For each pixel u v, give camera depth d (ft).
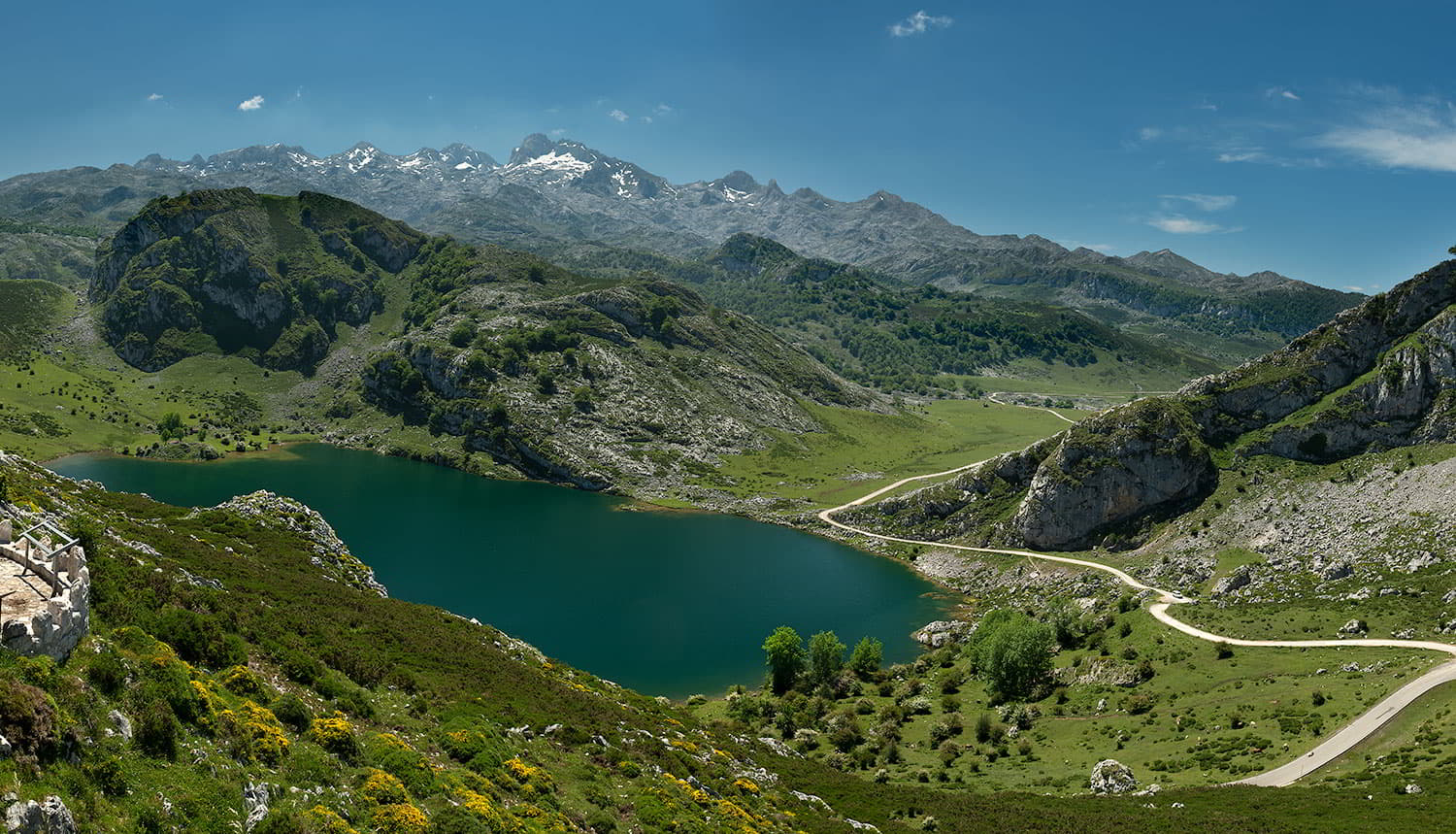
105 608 152.46
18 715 96.37
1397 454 601.21
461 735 183.73
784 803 237.86
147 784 107.96
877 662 495.82
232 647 169.99
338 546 398.83
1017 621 456.04
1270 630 430.61
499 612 570.87
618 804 184.65
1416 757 264.31
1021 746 363.76
